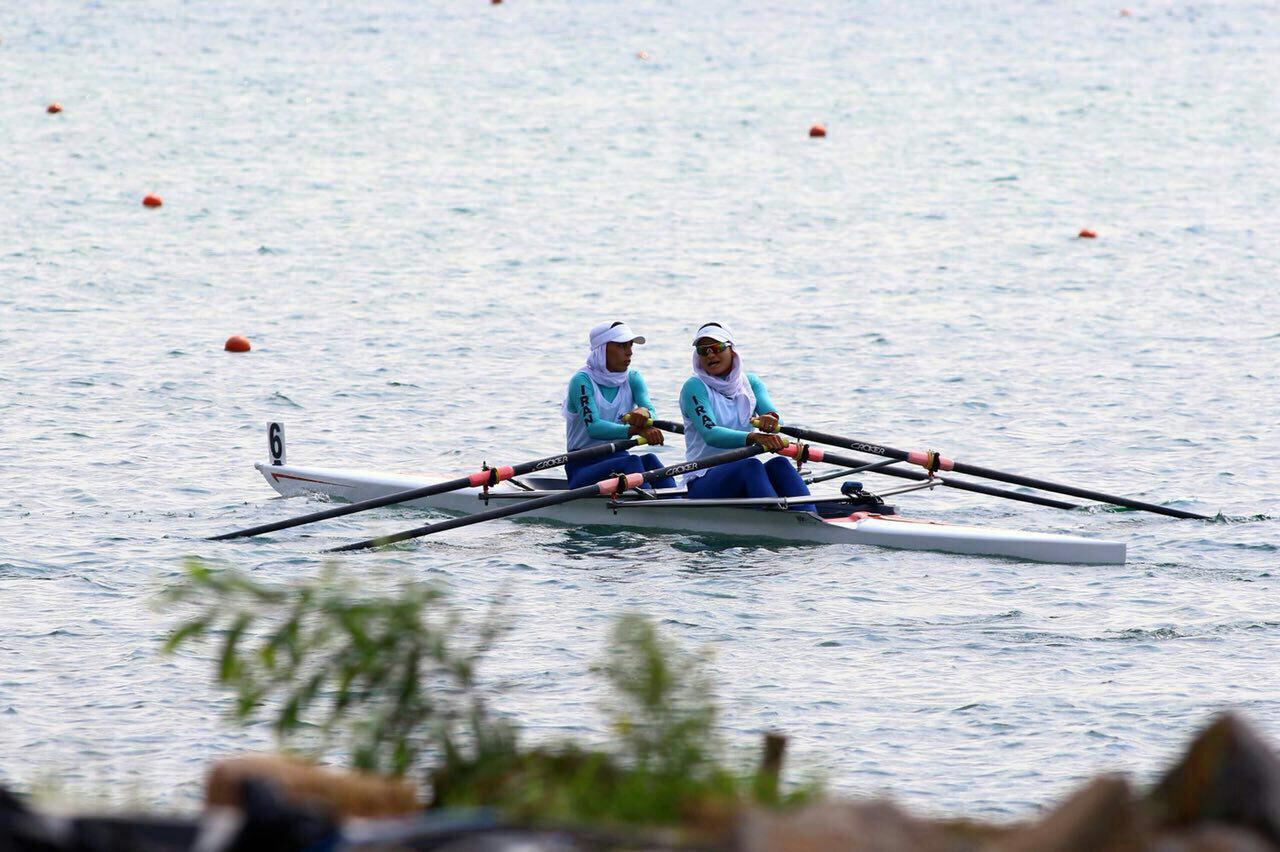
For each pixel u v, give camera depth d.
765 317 101.38
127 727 36.47
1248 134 190.75
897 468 61.78
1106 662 43.06
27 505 61.44
